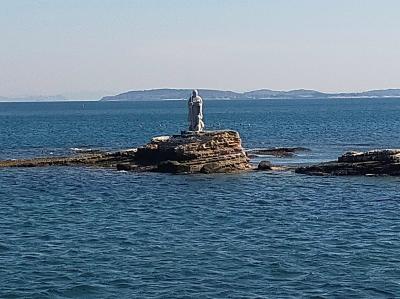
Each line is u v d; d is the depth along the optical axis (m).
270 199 51.69
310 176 64.06
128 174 66.12
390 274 30.22
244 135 122.62
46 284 28.73
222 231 39.44
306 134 124.00
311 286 28.58
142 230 39.56
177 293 27.69
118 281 29.17
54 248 34.88
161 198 52.12
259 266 31.48
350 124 156.25
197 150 66.88
